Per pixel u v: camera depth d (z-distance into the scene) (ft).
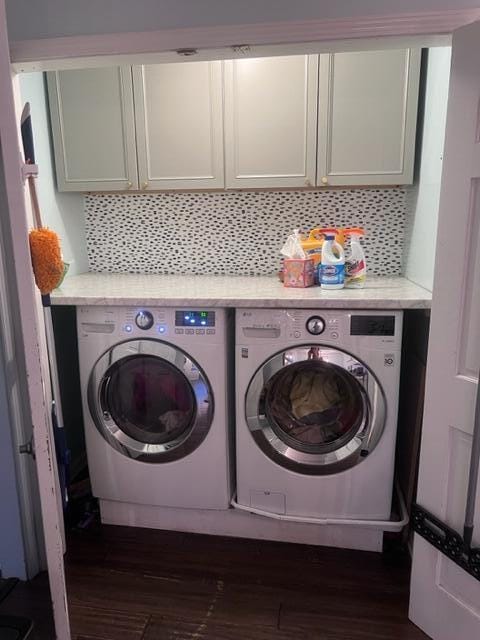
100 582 5.77
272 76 6.84
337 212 7.98
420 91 6.70
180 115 7.16
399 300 5.51
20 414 5.53
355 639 4.94
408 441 6.77
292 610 5.32
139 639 4.97
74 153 7.52
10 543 5.75
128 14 4.72
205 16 4.60
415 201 7.05
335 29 4.44
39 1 4.82
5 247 5.16
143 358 6.34
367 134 6.78
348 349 5.69
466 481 4.36
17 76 5.25
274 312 5.79
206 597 5.53
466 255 4.11
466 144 3.99
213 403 6.12
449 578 4.62
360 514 6.07
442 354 4.42
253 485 6.28
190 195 8.33
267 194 8.12
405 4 4.30
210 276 8.36
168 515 6.73
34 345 4.03
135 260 8.70
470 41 3.87
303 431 6.29
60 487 6.06
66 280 7.76
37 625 5.16
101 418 6.48
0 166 4.95
